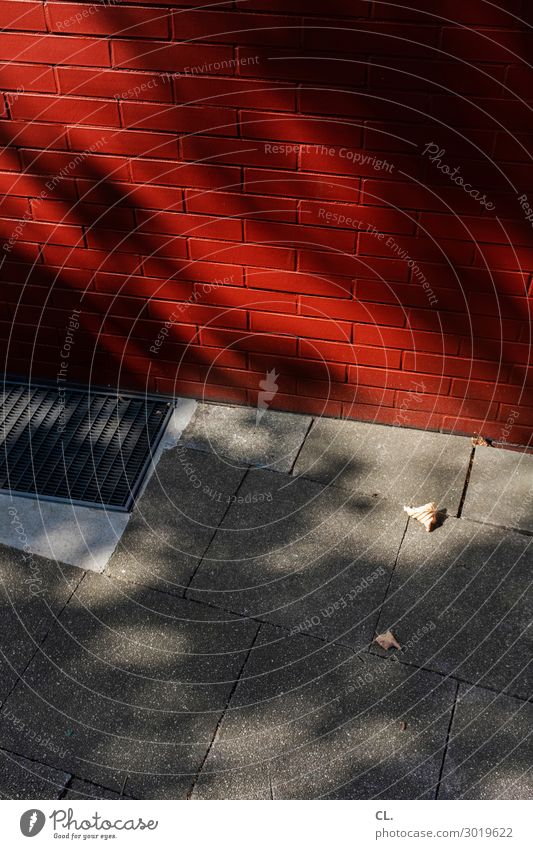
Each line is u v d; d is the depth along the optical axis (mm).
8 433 3846
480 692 2922
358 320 3533
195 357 3836
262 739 2824
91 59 3055
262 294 3557
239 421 3869
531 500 3510
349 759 2771
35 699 2934
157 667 3012
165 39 2965
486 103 2889
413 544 3365
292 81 2971
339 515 3475
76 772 2760
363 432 3807
